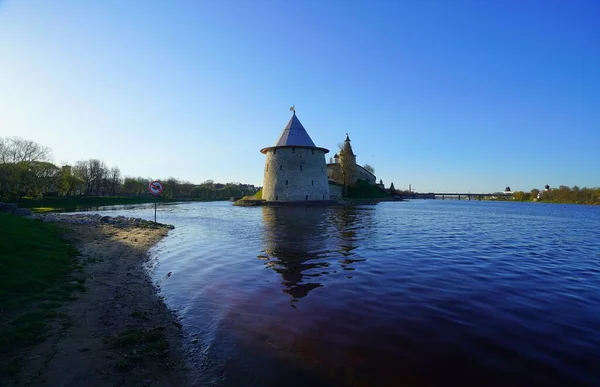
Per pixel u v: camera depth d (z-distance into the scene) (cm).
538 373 402
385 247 1303
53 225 1488
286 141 5550
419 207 6025
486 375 397
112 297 646
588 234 2080
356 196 8156
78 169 7662
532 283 821
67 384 355
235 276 855
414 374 399
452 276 869
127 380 371
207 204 6844
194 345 471
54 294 611
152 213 3741
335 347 465
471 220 3052
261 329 524
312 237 1573
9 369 368
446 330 523
